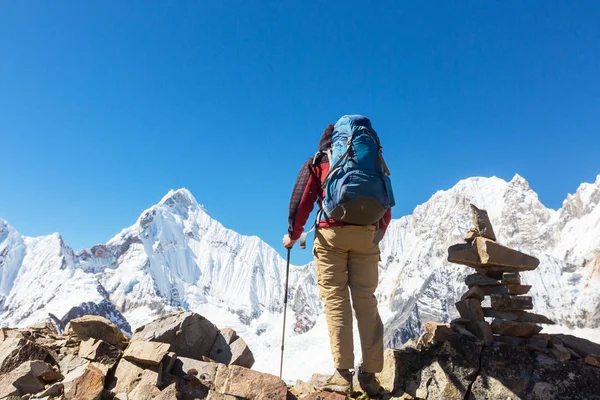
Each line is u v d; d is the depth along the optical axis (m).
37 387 2.66
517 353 2.97
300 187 3.01
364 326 3.00
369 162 2.78
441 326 3.19
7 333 3.21
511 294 3.25
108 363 2.91
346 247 2.94
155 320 3.28
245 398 2.68
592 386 2.78
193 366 2.90
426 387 3.02
